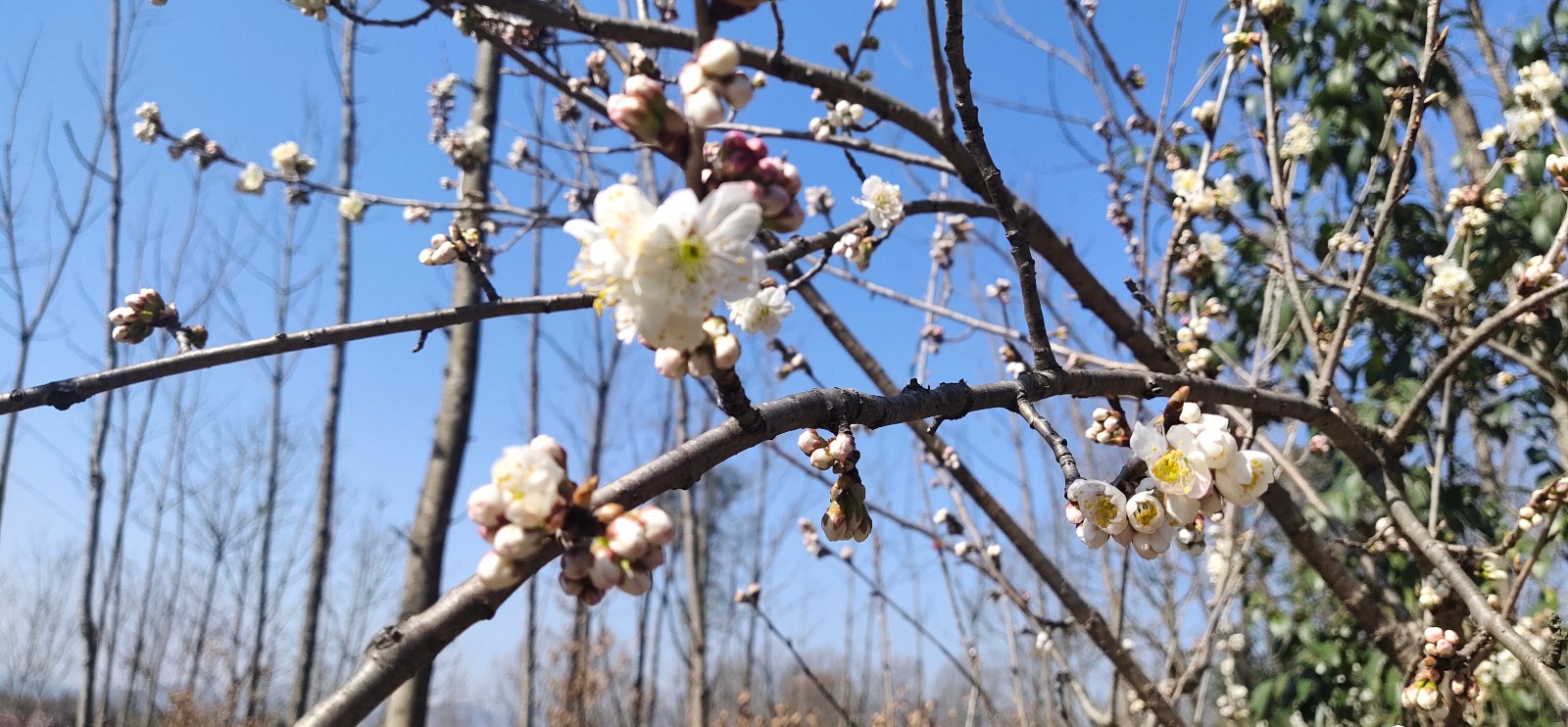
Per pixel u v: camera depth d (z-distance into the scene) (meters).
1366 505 4.12
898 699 10.51
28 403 2.39
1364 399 4.05
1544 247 3.46
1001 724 6.57
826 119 4.18
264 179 4.30
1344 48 3.90
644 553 1.28
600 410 9.16
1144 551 1.74
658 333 1.22
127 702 11.49
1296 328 4.18
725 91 1.28
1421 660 2.91
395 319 2.80
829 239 3.29
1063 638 6.01
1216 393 2.60
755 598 4.97
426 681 6.05
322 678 15.97
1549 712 3.57
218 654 14.04
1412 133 2.96
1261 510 4.06
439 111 6.62
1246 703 4.99
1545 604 3.70
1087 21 4.49
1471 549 3.09
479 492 1.31
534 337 8.45
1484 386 4.14
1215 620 4.02
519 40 3.83
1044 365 2.11
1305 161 4.00
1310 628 4.34
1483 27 4.21
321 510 8.80
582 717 11.32
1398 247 4.20
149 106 4.18
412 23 2.93
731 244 1.21
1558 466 4.11
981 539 4.65
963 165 3.62
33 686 17.72
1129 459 1.87
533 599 8.45
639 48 3.57
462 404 6.53
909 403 1.83
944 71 3.31
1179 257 4.20
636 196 1.25
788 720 10.48
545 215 4.32
